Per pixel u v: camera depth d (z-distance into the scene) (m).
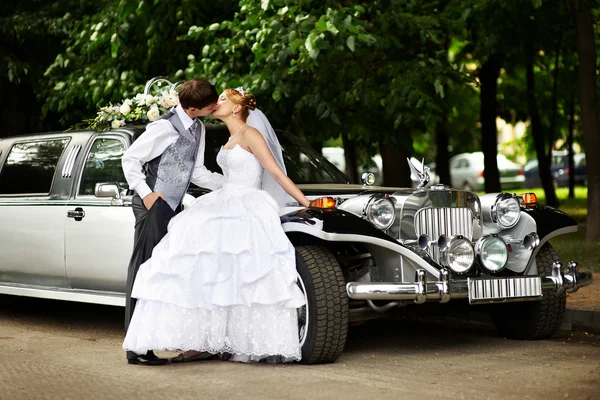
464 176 43.16
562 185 43.53
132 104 8.20
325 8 11.17
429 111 11.53
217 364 6.46
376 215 6.54
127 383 5.81
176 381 5.85
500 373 6.00
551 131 25.84
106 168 7.93
